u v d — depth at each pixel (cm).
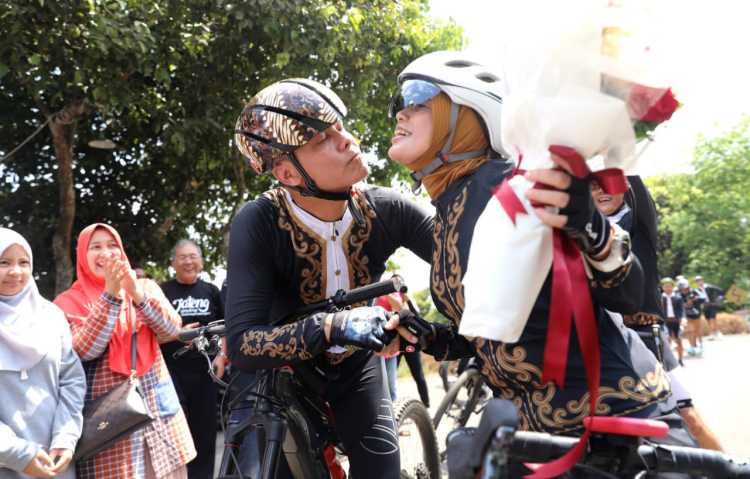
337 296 177
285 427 181
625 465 112
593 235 108
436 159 149
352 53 815
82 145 847
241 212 192
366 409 216
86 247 304
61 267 751
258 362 167
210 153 837
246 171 920
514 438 100
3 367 242
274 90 182
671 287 1280
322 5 717
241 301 179
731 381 825
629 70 97
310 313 185
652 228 208
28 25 602
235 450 187
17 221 809
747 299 2466
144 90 727
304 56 764
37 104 743
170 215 895
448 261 144
